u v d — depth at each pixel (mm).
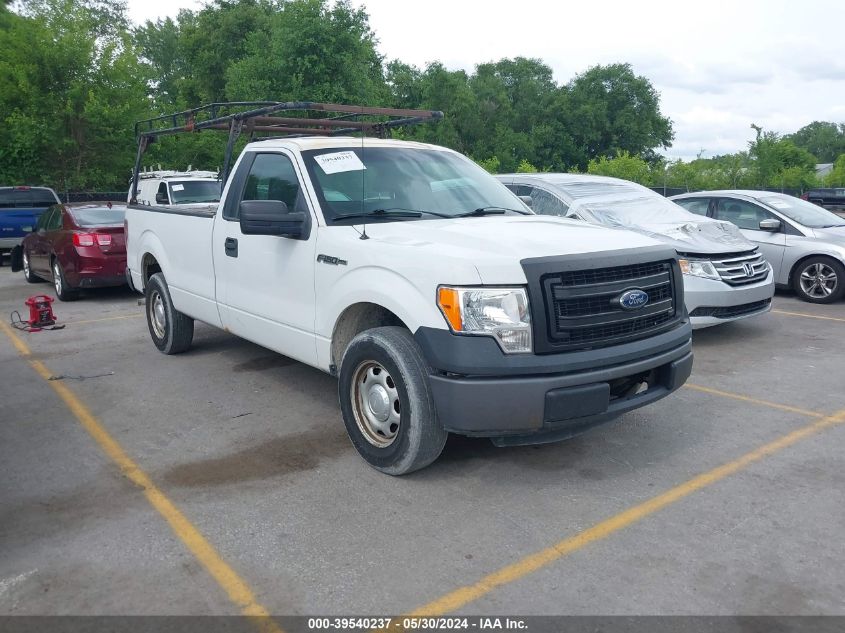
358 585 3193
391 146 5520
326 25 27422
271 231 4723
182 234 6492
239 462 4574
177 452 4754
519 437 3990
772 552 3434
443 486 4184
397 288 4051
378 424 4332
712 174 39500
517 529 3674
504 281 3754
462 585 3186
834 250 10008
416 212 4941
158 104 27141
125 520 3818
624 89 70750
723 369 6672
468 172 5691
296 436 5016
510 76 73938
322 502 3996
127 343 7992
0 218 16266
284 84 27703
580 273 3914
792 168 39594
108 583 3236
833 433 4977
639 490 4113
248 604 3070
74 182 23828
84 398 5957
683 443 4828
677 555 3418
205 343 7789
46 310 8984
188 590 3176
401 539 3584
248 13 45344
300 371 6652
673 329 4395
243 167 5676
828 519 3750
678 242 7566
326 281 4602
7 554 3488
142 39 62250
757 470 4375
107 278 10781
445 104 62375
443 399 3869
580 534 3619
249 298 5520
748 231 10969
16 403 5855
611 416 4047
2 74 22828
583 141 70625
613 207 8531
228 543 3564
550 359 3795
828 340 7816
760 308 7879
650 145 72000
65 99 23578
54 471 4473
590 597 3090
